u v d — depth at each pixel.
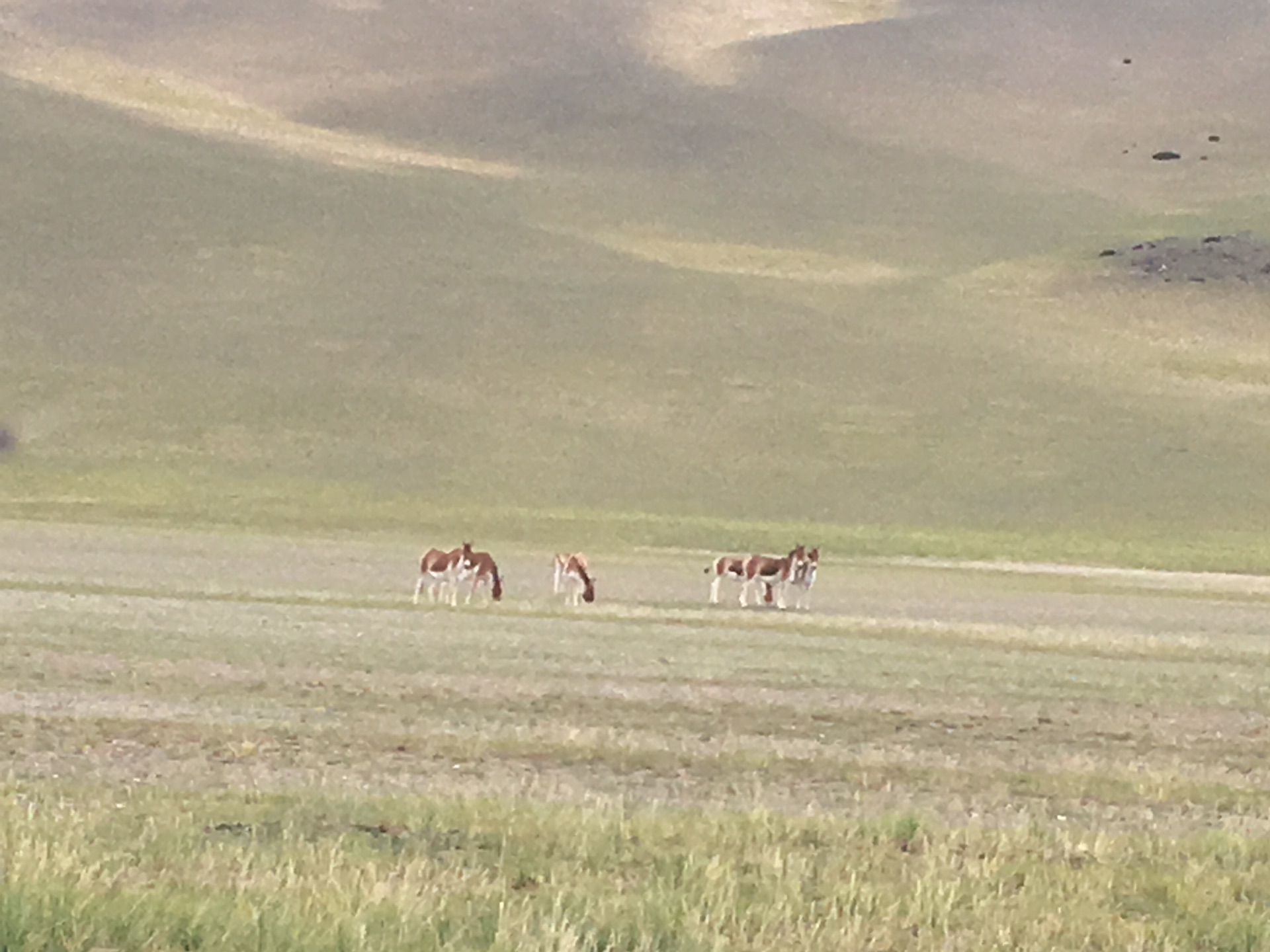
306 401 199.12
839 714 57.03
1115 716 60.88
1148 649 86.19
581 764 44.06
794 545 153.75
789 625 89.25
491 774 42.03
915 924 25.91
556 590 100.75
